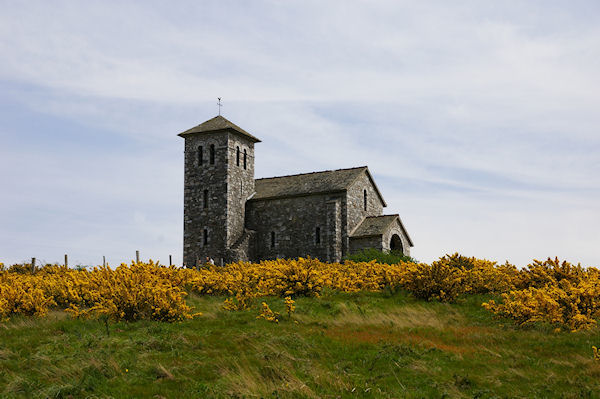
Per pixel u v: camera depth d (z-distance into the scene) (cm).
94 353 1662
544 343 1844
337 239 5475
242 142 6116
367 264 3422
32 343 1812
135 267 2920
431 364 1661
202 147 6025
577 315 1978
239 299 2445
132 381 1493
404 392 1447
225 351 1738
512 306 2216
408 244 5878
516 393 1416
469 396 1417
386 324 2177
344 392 1452
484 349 1800
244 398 1377
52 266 3950
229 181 5841
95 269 2780
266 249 5875
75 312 2212
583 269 2597
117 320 2122
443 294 2636
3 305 2262
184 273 3061
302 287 2709
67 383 1461
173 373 1548
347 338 1914
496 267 2950
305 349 1780
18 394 1392
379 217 5728
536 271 2619
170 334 1923
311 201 5712
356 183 5762
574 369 1585
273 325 2083
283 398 1388
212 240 5806
